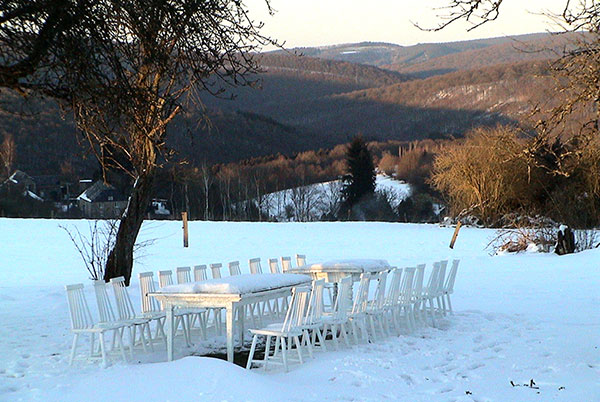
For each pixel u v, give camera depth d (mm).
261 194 77438
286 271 12859
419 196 75000
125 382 7480
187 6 7332
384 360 9047
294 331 8891
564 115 7223
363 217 78188
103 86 7008
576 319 12258
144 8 7137
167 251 30016
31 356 9719
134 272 22125
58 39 6695
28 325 12430
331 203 80250
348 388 7609
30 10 6469
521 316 12719
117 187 52938
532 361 8906
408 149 89625
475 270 21734
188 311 10562
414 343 10375
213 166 72938
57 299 15836
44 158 51312
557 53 7223
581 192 34406
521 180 43375
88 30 6906
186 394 7051
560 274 19516
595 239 28531
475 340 10602
